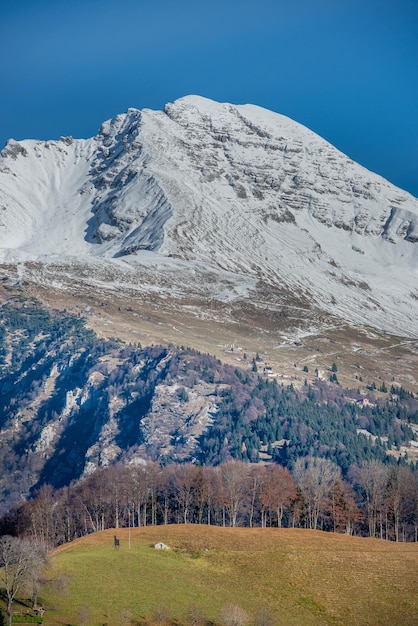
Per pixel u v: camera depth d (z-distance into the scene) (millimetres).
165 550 172750
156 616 139625
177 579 156250
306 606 151875
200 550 173375
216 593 152500
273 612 148125
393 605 154500
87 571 156125
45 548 167250
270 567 166125
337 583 161875
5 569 144750
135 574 156500
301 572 165375
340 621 148000
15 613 138250
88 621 136250
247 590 155375
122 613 138875
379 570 169125
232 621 138250
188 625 138875
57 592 145125
